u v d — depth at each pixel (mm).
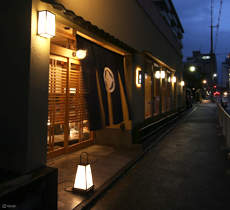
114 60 7293
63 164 5660
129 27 7773
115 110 7031
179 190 4711
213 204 4094
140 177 5438
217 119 18203
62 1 4254
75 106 6469
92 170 5516
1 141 3453
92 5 5391
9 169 3389
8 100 3424
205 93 72812
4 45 3484
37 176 3156
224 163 6609
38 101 3465
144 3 9336
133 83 8047
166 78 15008
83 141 7391
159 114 12789
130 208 3934
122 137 7742
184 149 8352
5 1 3502
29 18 3312
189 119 18547
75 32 5422
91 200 3990
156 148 8492
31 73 3312
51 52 5449
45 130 3627
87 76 5828
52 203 3416
